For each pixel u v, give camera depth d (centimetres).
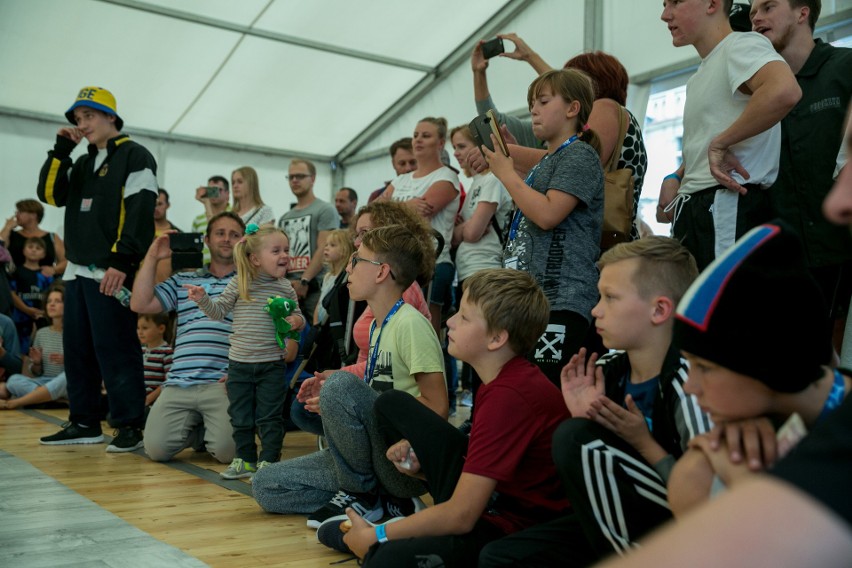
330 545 194
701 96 209
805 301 75
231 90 841
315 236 482
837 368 88
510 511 161
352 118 912
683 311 69
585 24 637
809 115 225
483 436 151
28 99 812
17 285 640
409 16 745
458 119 809
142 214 356
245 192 498
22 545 195
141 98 840
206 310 303
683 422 122
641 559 33
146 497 259
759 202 201
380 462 206
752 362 76
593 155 205
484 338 163
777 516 32
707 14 210
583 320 198
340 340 279
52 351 549
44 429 425
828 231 215
